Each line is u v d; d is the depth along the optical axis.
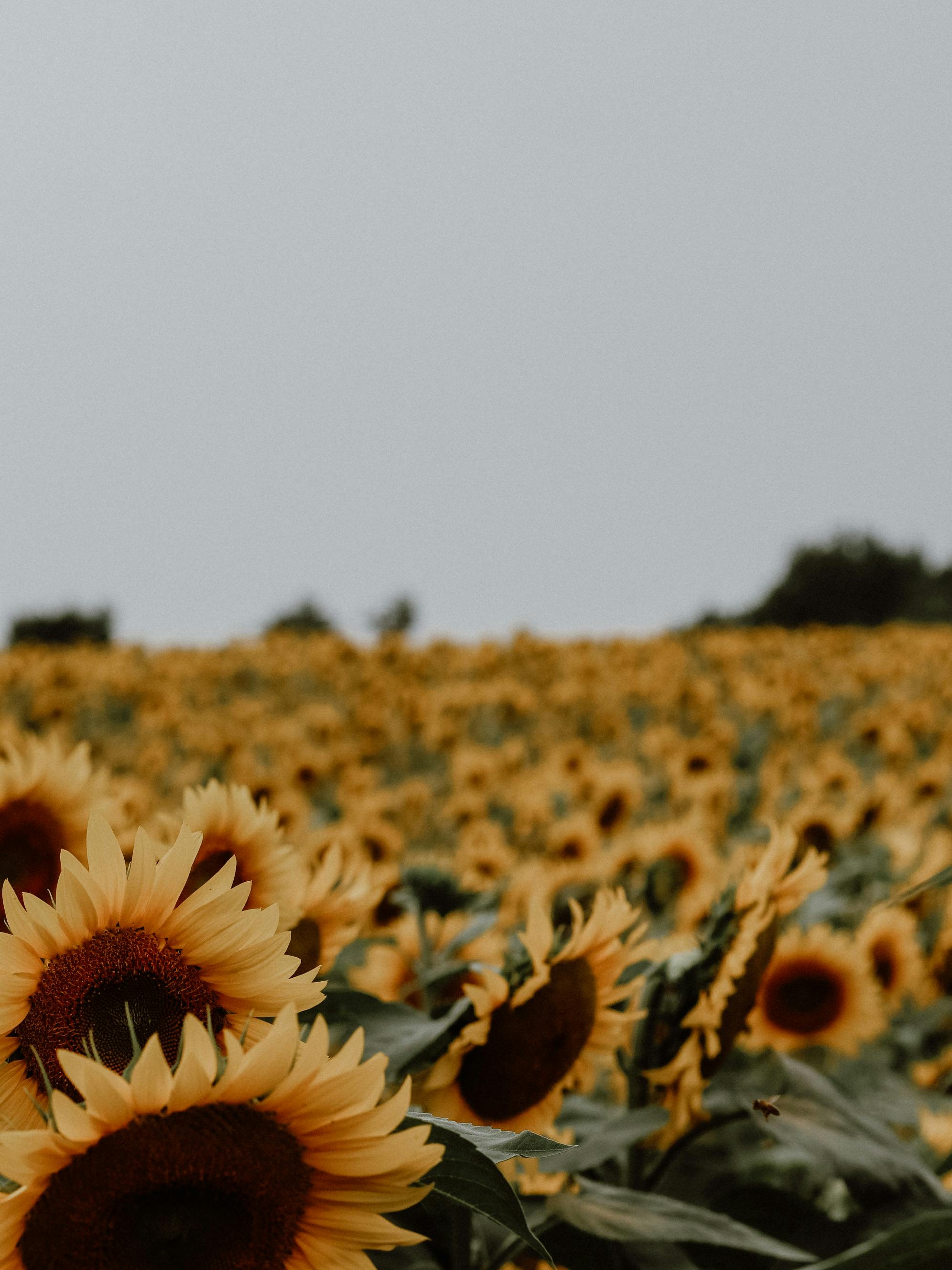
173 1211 1.42
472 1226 1.85
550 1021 1.77
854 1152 1.89
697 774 5.48
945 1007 2.64
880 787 4.16
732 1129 2.17
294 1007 1.42
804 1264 1.89
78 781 1.92
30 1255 1.41
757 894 1.89
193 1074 1.41
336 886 2.05
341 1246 1.44
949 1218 1.68
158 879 1.51
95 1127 1.41
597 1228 1.76
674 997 1.93
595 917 1.78
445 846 4.73
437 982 2.04
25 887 1.87
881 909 1.80
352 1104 1.43
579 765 5.84
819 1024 2.18
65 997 1.49
